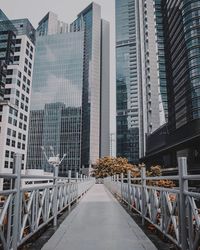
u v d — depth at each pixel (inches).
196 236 142.0
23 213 186.9
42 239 227.1
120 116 5767.7
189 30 2701.8
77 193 595.8
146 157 3570.4
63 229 269.3
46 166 5211.6
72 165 5167.3
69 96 5580.7
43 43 5994.1
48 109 5595.5
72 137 5305.1
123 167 2896.2
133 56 5935.0
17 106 2844.5
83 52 5826.8
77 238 229.5
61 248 197.8
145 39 5083.7
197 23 2662.4
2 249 146.9
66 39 5915.4
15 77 2839.6
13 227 164.4
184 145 2363.4
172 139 2842.0
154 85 4778.5
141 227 281.0
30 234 199.8
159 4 4466.0
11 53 3009.4
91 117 5748.0
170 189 189.3
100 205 506.3
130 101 5718.5
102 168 3112.7
